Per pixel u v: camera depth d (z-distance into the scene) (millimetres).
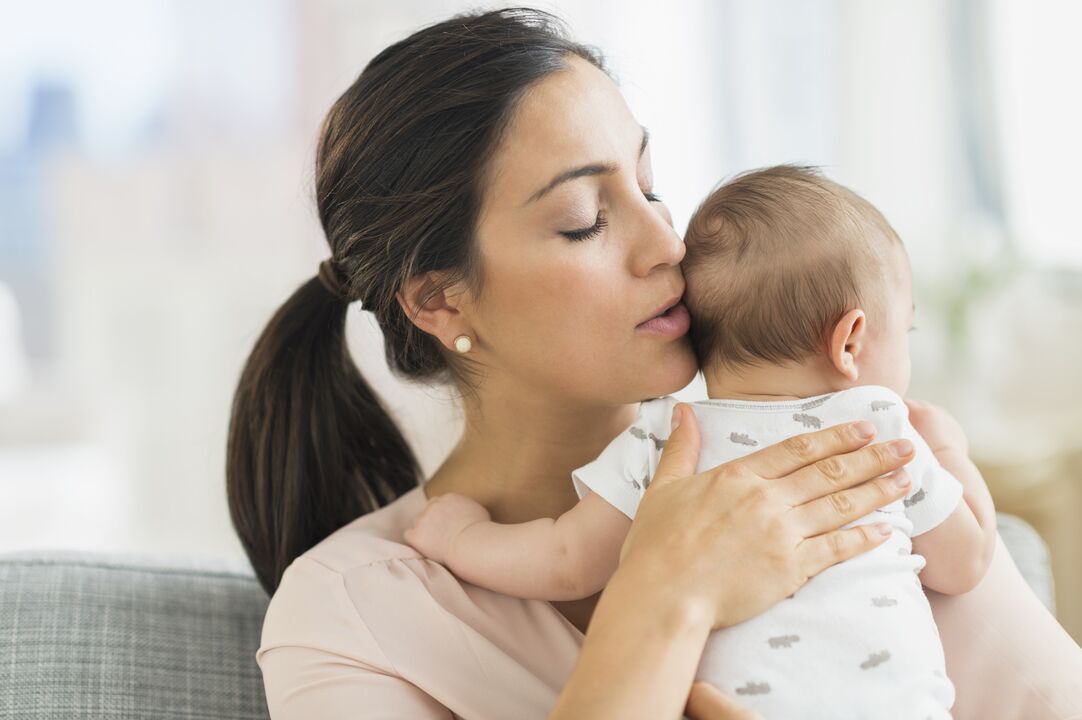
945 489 1096
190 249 3777
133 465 3811
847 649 983
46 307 3770
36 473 3785
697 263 1176
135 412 3803
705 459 1105
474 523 1220
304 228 3785
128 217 3752
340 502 1445
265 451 1418
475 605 1186
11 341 3760
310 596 1181
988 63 3664
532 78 1135
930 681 992
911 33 3793
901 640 995
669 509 1031
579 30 3867
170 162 3746
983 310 3580
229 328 3797
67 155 3719
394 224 1189
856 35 3881
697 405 1143
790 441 1062
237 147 3756
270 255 3789
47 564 1357
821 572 1016
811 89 3975
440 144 1150
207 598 1381
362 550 1226
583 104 1136
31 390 3781
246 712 1320
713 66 3979
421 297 1214
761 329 1133
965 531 1098
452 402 1372
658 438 1146
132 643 1311
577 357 1148
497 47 1154
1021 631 1142
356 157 1212
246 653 1353
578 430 1257
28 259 3746
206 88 3727
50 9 3639
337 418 1444
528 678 1135
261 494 1419
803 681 971
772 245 1134
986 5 3645
